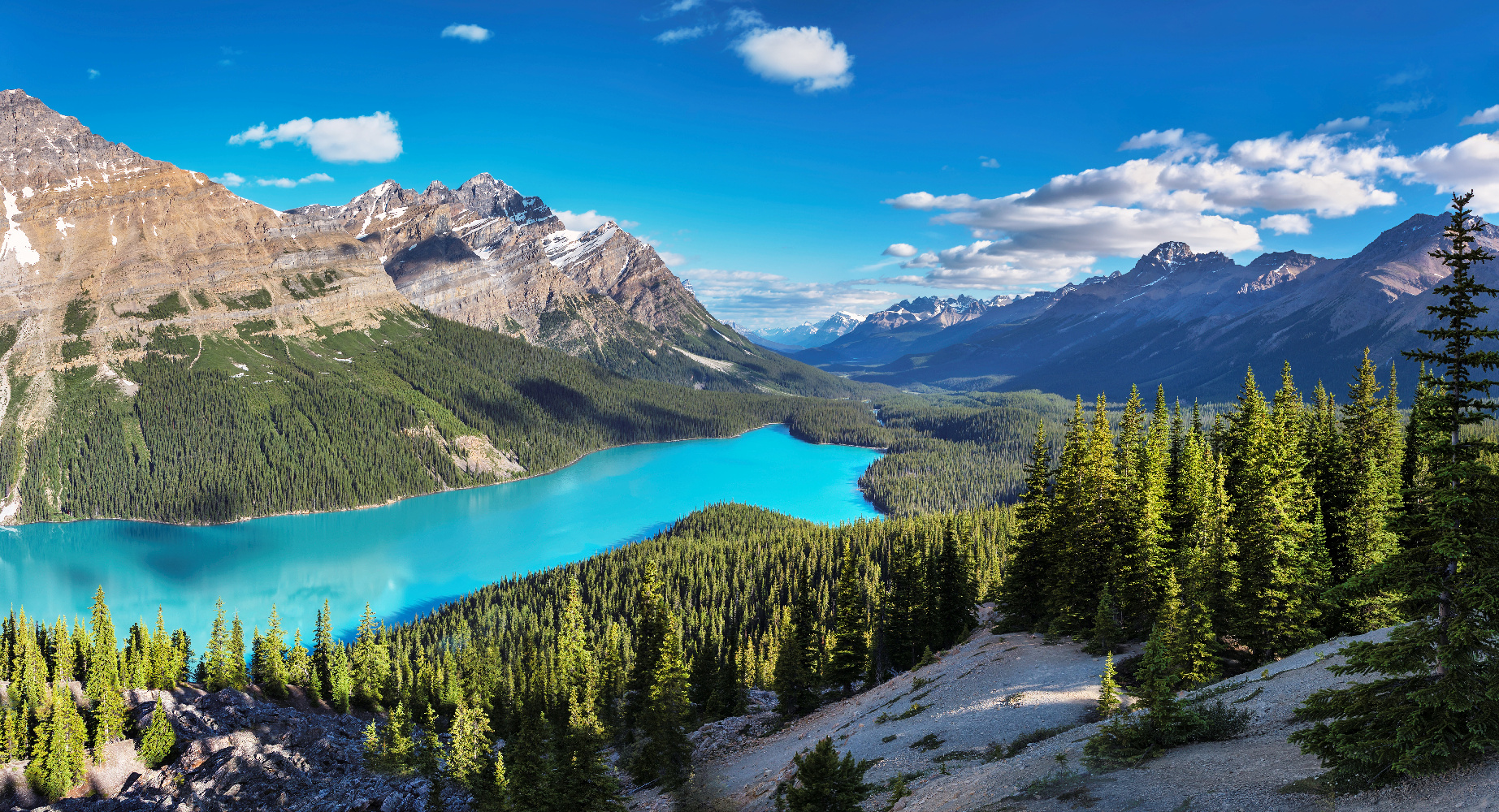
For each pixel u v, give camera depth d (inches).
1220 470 2667.3
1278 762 1161.4
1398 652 971.3
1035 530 3065.9
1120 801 1173.1
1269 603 2016.5
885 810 1567.4
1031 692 2092.8
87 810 2999.5
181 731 3499.0
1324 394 3186.5
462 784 2802.7
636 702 3373.5
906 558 3472.0
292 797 3070.9
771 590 6181.1
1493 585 902.4
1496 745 901.2
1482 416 932.6
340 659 4483.3
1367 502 2365.9
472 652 4977.9
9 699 3580.2
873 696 2839.6
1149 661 1766.7
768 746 2741.1
